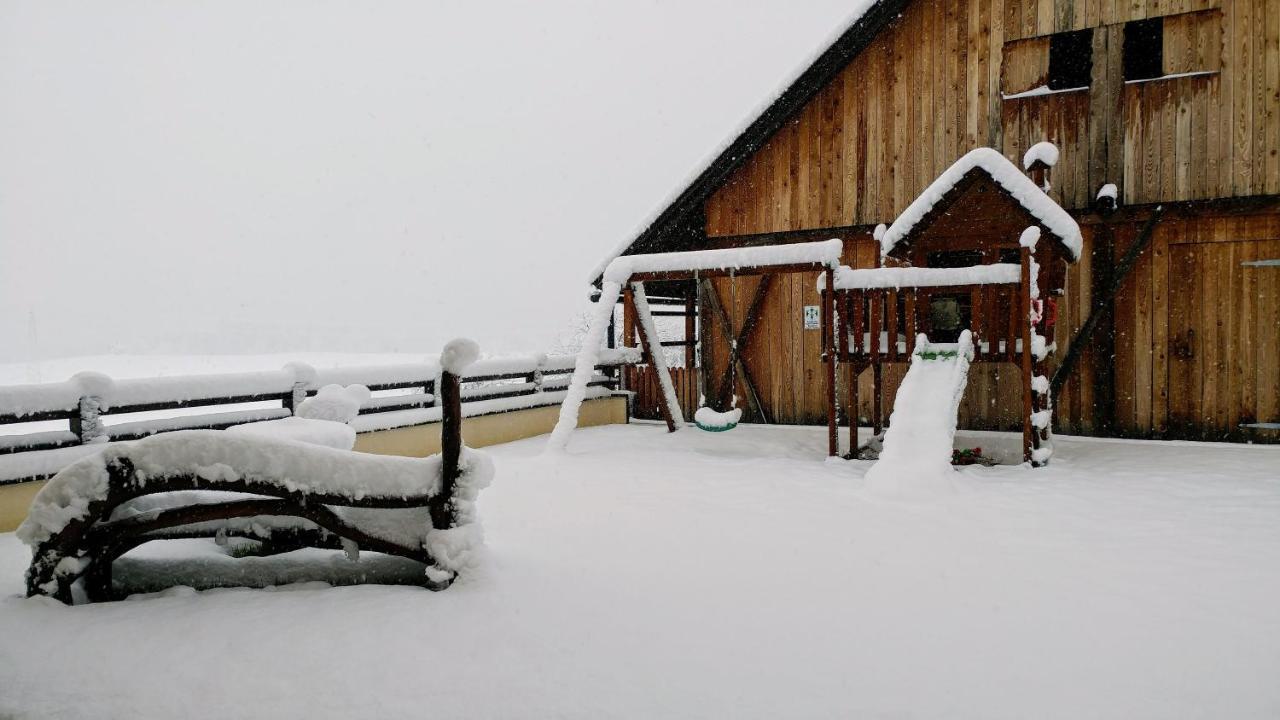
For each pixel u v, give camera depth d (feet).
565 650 10.46
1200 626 11.17
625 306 37.88
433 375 30.94
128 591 13.23
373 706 9.02
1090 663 9.98
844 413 37.73
